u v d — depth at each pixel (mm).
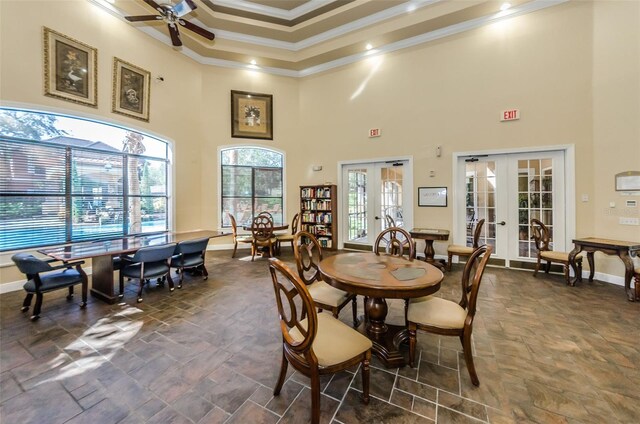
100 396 1587
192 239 3721
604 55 3717
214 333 2328
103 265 3080
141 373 1796
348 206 6039
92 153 4316
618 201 3594
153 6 3559
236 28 5375
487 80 4539
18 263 2521
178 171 5457
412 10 4648
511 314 2684
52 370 1821
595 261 3836
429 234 4301
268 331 2367
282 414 1458
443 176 4922
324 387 1667
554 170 4188
